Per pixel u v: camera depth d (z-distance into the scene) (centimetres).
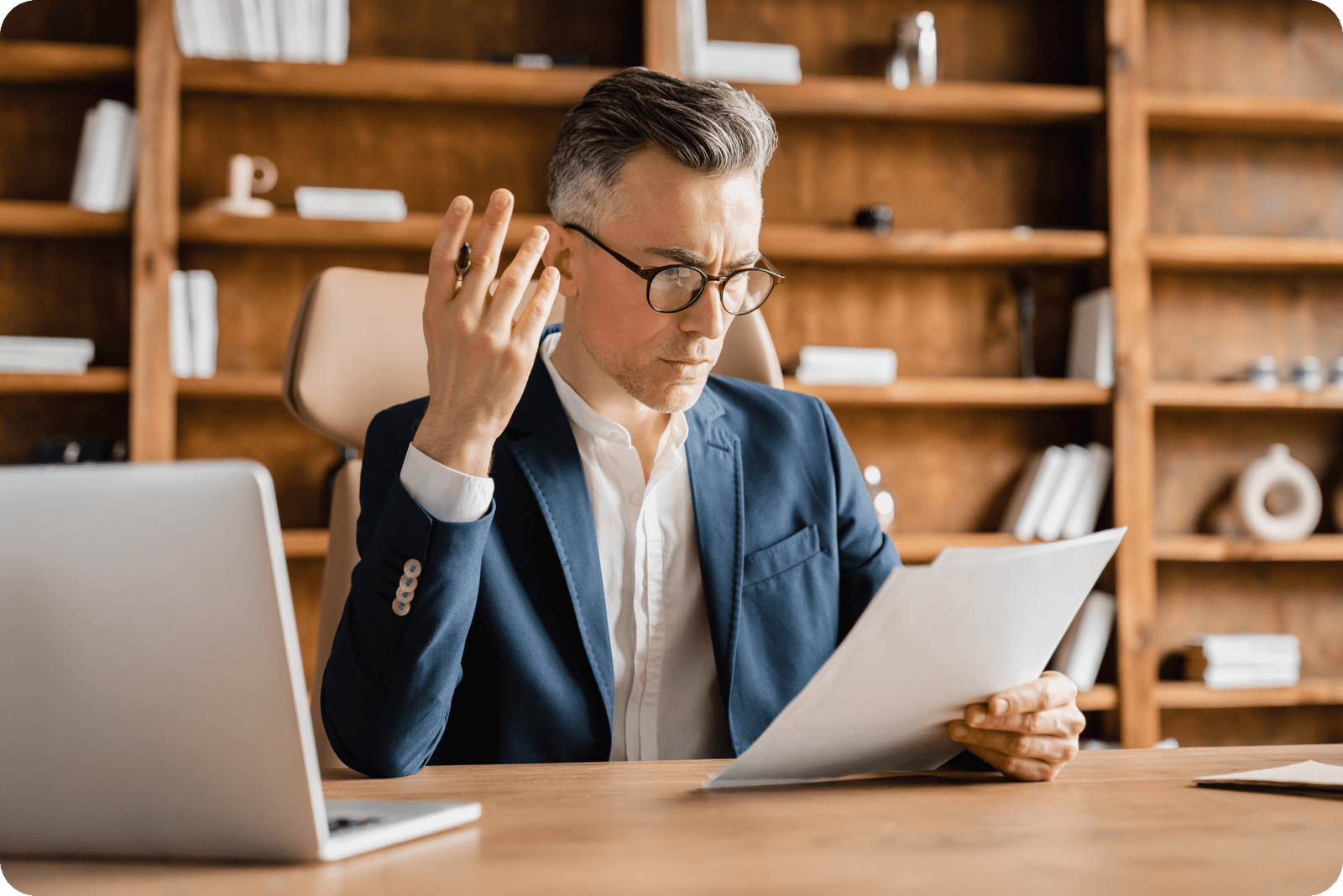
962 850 51
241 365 260
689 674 113
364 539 102
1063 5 290
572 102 264
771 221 280
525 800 65
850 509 124
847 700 67
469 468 80
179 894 45
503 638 102
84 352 241
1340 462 297
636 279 102
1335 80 299
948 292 286
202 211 243
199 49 244
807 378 261
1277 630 293
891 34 284
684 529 116
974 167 287
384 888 45
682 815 61
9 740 50
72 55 242
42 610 49
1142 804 64
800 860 49
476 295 79
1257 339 295
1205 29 296
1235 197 296
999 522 285
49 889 46
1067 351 288
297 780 48
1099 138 278
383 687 80
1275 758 83
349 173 265
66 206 239
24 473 48
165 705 49
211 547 47
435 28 268
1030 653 74
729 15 279
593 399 114
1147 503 266
